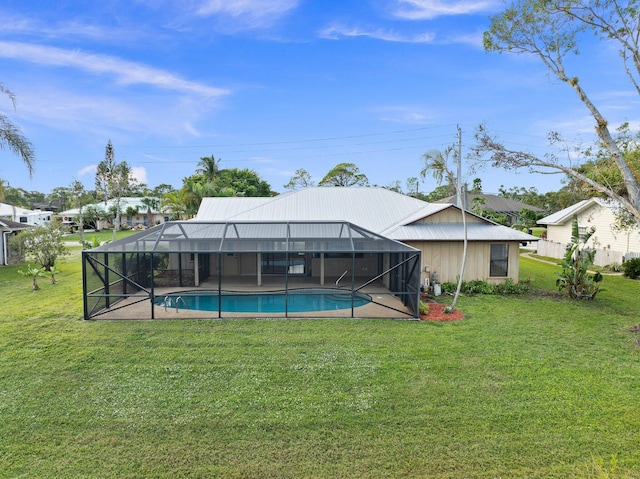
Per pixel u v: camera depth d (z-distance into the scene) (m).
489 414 7.11
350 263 22.25
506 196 84.94
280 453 6.03
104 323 12.57
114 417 7.03
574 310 14.41
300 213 23.14
